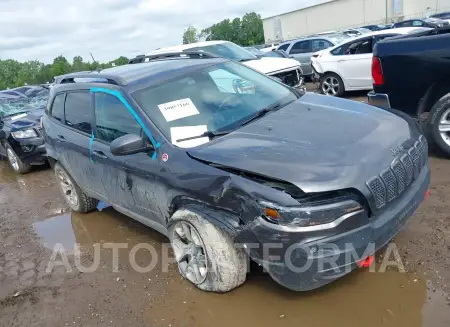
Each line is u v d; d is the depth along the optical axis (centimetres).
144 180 374
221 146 333
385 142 317
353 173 282
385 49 533
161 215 375
